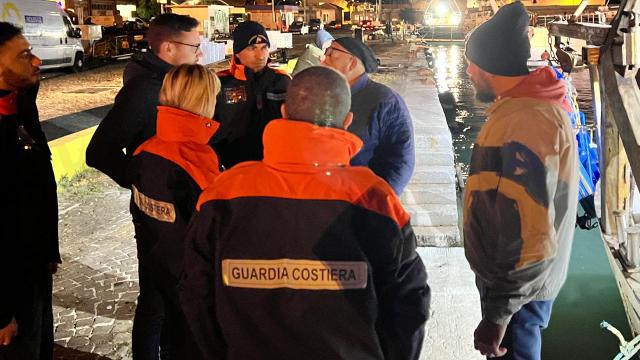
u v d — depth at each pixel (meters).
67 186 7.07
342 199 1.62
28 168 2.42
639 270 3.05
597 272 4.70
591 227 4.36
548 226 2.00
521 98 2.10
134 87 2.87
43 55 18.25
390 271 1.68
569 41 4.10
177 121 2.27
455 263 4.67
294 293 1.63
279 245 1.63
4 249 2.32
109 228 5.64
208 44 22.50
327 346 1.64
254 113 3.41
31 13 17.66
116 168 2.94
